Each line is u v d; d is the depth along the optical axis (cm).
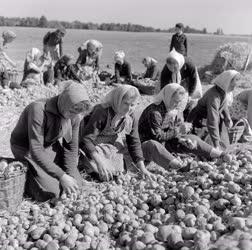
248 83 720
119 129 278
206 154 290
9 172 232
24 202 249
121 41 3095
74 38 3122
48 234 200
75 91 233
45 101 245
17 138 259
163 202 226
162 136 301
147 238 173
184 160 290
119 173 282
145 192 244
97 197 243
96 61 674
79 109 233
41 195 250
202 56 1656
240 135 358
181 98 292
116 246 190
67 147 261
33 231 203
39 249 193
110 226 210
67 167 261
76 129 258
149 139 303
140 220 211
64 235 196
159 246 161
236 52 825
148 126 302
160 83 383
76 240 193
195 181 234
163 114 299
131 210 221
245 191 212
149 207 229
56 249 187
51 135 246
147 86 609
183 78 372
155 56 1544
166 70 374
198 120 334
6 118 447
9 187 231
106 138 283
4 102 502
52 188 251
